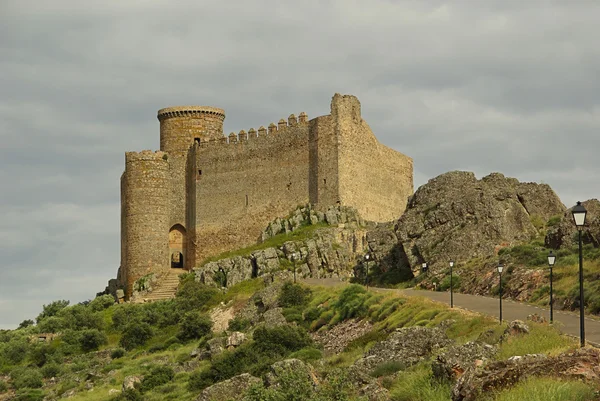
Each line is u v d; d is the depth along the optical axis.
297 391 34.91
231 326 83.25
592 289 55.44
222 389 44.97
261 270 96.62
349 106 103.38
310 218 100.56
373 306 65.00
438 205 87.38
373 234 92.25
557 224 75.94
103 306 106.12
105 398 67.06
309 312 73.94
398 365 38.62
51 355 91.00
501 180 88.25
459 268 78.31
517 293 63.69
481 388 27.56
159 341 89.00
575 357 28.05
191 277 103.06
